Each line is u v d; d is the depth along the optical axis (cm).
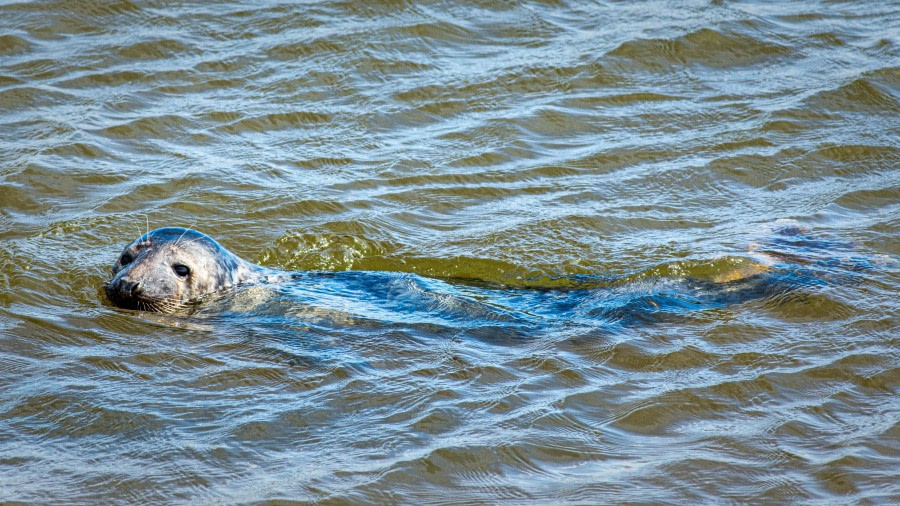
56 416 2264
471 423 2284
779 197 3794
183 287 2927
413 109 4356
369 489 2019
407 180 3844
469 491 2033
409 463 2109
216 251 3045
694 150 4112
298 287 3072
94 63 4531
